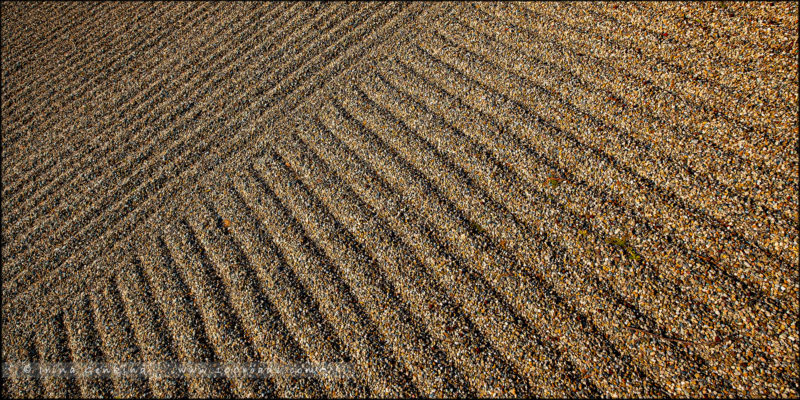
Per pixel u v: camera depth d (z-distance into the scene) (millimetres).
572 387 3100
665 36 4543
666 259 3402
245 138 5285
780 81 3838
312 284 3975
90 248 4770
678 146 3867
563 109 4445
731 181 3578
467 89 4941
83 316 4285
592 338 3242
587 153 4098
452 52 5359
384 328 3621
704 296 3186
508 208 4012
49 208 5203
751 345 2941
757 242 3285
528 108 4586
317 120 5234
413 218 4152
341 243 4152
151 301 4230
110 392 3801
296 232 4340
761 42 4094
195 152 5289
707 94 4035
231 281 4160
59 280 4602
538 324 3389
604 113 4281
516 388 3180
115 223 4910
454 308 3598
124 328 4117
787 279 3092
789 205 3332
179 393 3662
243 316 3930
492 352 3352
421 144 4652
